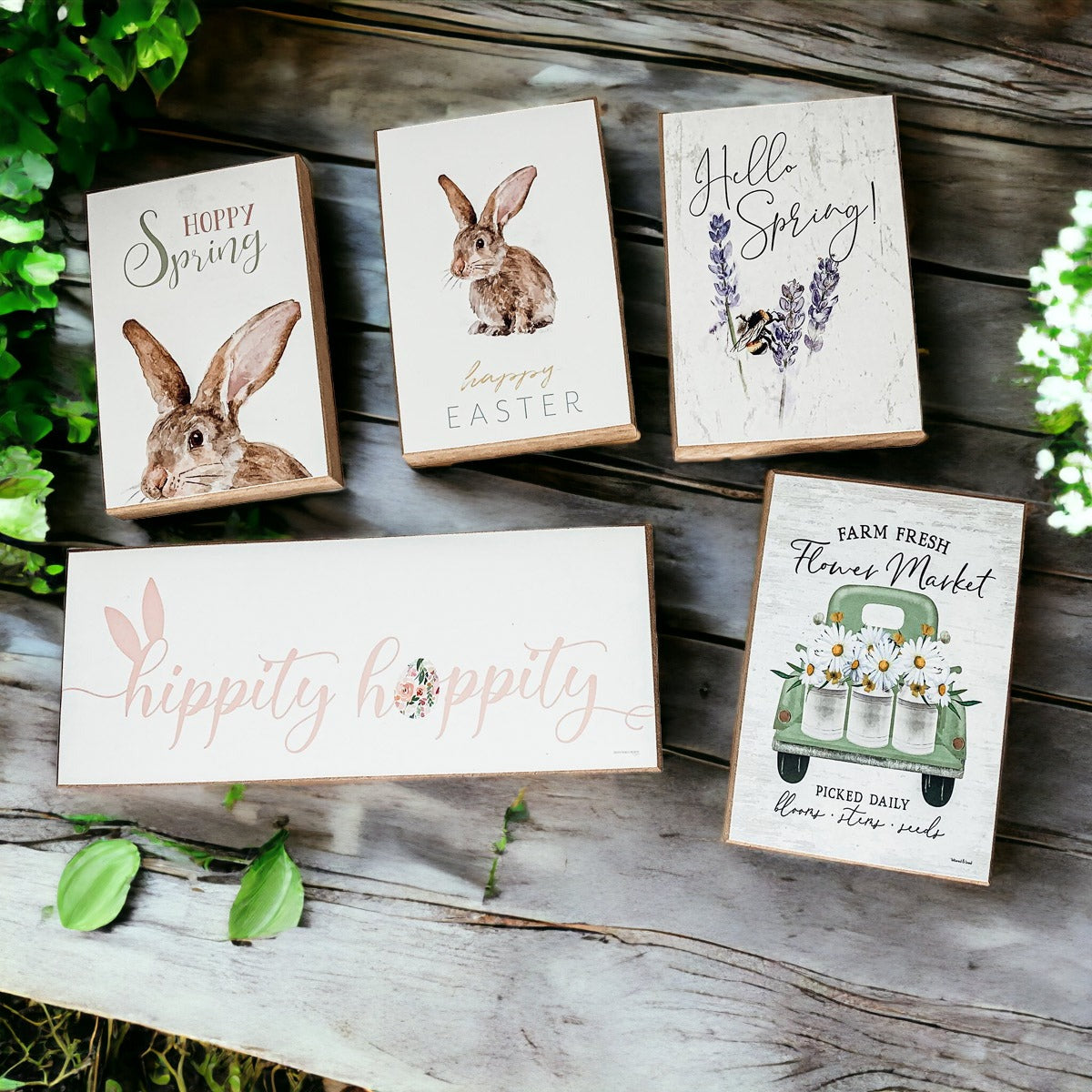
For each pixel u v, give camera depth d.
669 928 1.26
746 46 1.32
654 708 1.19
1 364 1.30
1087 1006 1.21
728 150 1.21
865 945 1.24
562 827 1.28
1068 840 1.24
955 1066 1.22
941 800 1.16
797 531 1.20
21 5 1.11
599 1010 1.25
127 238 1.26
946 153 1.31
